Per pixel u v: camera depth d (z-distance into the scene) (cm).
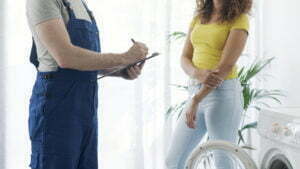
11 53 272
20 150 277
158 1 301
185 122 214
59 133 148
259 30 327
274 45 312
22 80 275
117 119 298
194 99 204
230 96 203
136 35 296
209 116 205
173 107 304
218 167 193
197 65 213
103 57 151
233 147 177
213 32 206
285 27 297
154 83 302
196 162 184
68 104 149
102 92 295
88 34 157
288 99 295
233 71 206
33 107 152
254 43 326
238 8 203
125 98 298
